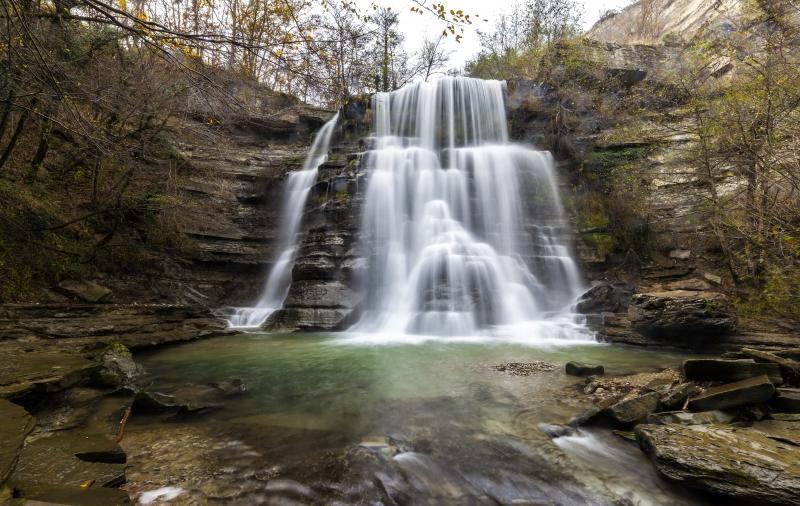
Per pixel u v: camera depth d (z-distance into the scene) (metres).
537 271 14.80
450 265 13.97
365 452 4.09
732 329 9.12
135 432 4.55
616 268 14.71
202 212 16.61
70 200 12.94
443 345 10.30
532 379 6.87
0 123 10.36
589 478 3.74
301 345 10.29
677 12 27.61
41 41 7.32
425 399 5.85
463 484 3.60
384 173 16.59
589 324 11.80
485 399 5.81
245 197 18.53
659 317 9.76
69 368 5.45
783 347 8.46
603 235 15.33
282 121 22.59
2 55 7.38
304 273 13.70
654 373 6.93
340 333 12.43
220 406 5.54
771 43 10.29
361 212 15.30
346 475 3.64
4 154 10.41
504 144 20.70
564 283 14.70
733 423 4.61
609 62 20.81
